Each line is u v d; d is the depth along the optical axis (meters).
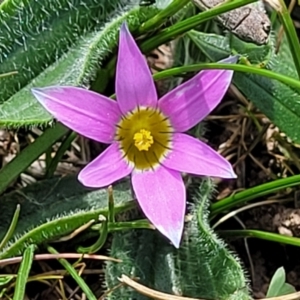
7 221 0.07
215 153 0.06
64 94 0.06
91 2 0.07
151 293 0.07
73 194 0.07
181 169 0.06
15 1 0.07
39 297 0.07
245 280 0.07
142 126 0.07
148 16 0.07
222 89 0.07
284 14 0.07
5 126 0.07
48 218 0.07
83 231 0.07
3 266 0.07
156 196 0.06
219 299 0.07
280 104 0.07
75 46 0.07
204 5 0.07
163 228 0.06
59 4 0.07
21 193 0.07
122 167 0.06
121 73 0.06
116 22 0.07
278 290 0.07
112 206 0.07
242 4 0.07
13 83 0.07
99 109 0.06
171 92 0.07
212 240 0.07
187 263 0.07
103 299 0.07
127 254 0.07
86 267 0.07
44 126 0.07
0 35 0.07
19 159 0.07
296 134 0.07
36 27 0.07
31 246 0.07
